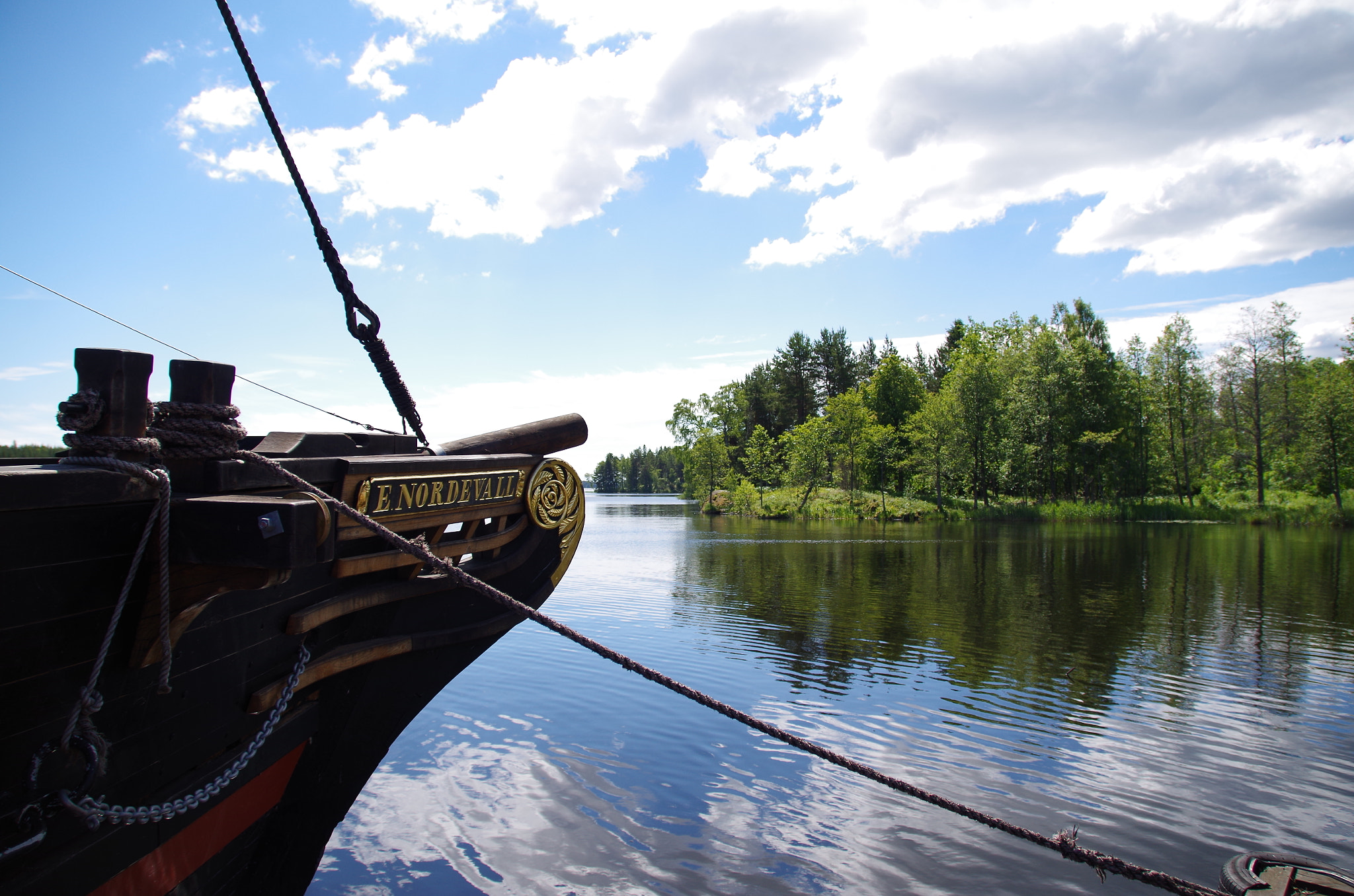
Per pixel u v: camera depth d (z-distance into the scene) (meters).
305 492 2.92
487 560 4.75
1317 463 53.31
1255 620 15.31
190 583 2.57
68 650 2.39
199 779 3.10
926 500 66.94
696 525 52.75
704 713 9.14
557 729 8.59
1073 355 62.34
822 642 13.30
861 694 10.12
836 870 5.56
